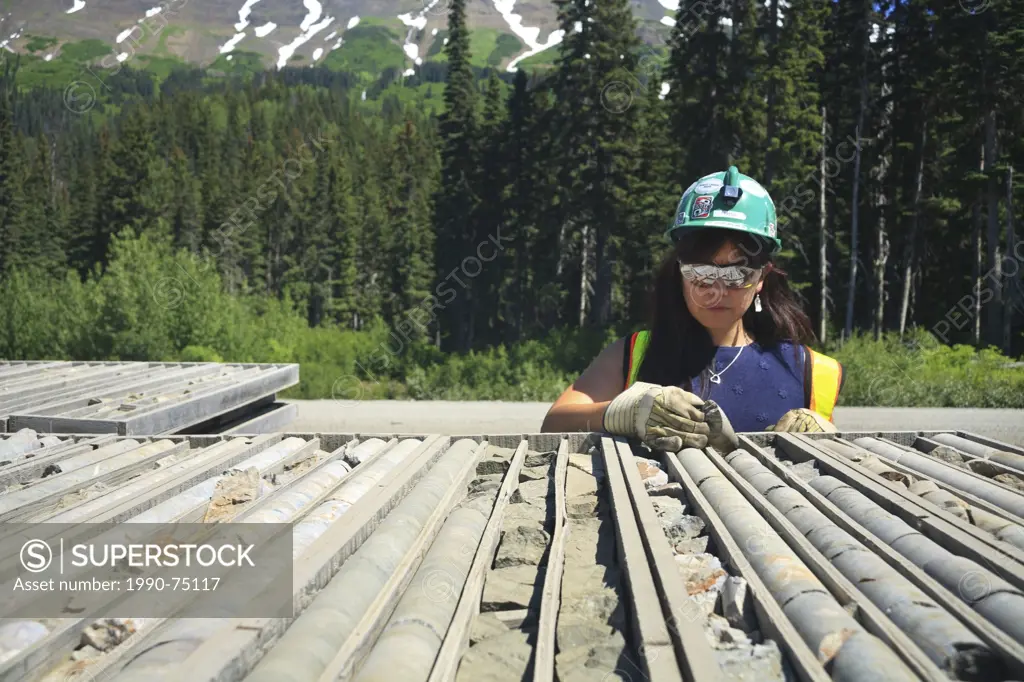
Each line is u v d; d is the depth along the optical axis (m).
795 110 33.78
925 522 1.94
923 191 43.16
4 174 94.38
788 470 2.56
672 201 39.88
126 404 4.59
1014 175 33.94
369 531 1.97
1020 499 2.26
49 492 2.49
